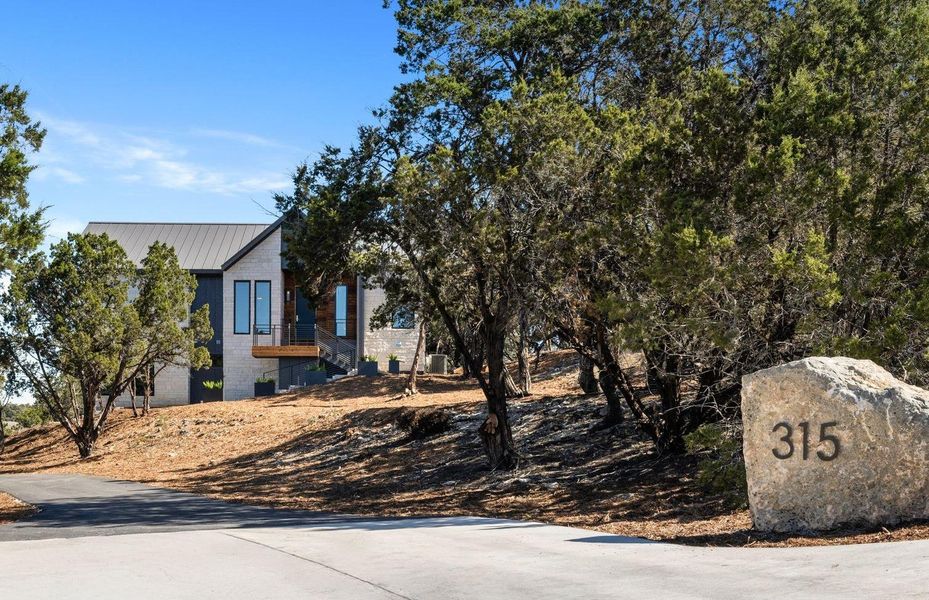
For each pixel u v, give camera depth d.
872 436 9.94
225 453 32.38
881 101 14.47
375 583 8.54
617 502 16.80
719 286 13.59
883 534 9.41
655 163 15.71
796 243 14.63
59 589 8.38
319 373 43.62
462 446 26.31
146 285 37.28
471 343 25.16
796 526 10.38
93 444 37.75
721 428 15.04
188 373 47.38
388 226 20.55
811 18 17.55
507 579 8.49
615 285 17.42
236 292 46.12
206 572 9.38
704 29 21.38
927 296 12.52
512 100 18.59
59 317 34.94
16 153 17.33
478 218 17.95
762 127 15.01
